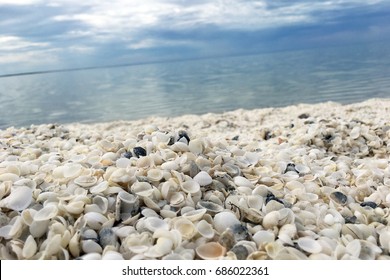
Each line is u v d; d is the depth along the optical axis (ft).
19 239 0.43
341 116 1.44
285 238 0.45
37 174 0.58
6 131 1.08
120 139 0.77
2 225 0.45
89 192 0.52
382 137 1.04
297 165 0.75
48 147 0.86
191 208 0.50
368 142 1.01
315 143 1.01
